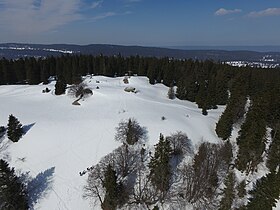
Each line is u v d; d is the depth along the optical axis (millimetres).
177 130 87125
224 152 76125
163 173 64250
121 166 70750
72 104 109250
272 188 59906
